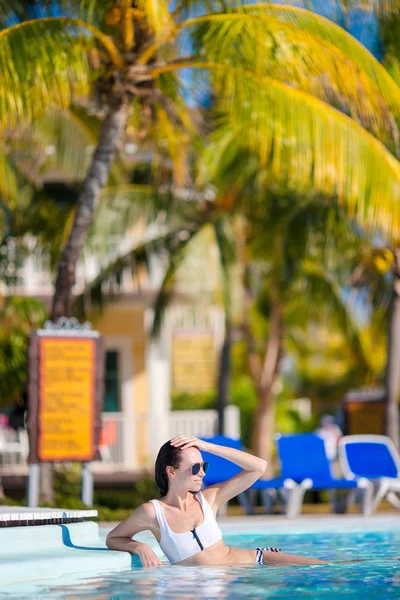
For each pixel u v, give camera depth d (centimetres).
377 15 2681
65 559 1199
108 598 1016
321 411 6731
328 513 2628
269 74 2216
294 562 1265
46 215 3469
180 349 4916
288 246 3425
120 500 3106
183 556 1252
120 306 4250
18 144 3438
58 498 2583
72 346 2308
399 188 2153
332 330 4378
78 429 2300
